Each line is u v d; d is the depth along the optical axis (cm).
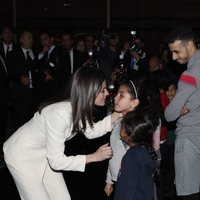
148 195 271
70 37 699
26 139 287
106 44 703
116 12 1020
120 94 309
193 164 321
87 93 264
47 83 688
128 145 290
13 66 683
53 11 1032
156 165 279
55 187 302
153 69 559
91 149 604
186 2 994
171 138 410
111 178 328
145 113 282
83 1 1027
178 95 308
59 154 271
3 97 664
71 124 274
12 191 495
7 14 1026
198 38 314
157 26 1008
